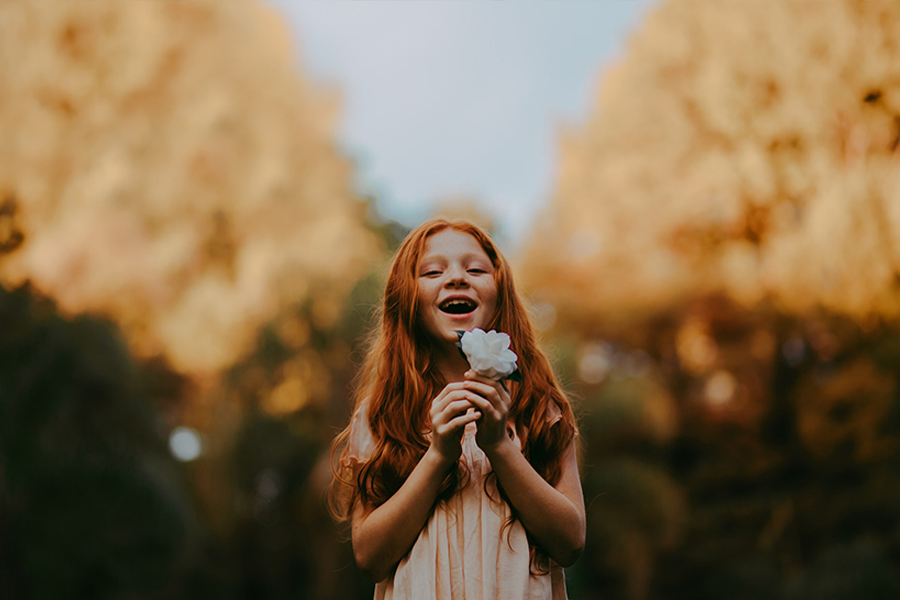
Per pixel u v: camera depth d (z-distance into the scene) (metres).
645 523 15.45
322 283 16.48
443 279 1.56
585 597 14.97
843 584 12.31
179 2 21.75
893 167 15.52
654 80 20.48
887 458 14.38
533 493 1.36
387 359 1.62
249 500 16.14
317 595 15.06
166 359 16.84
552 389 1.64
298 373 16.05
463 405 1.32
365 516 1.52
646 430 16.55
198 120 20.17
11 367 10.90
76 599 10.74
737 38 17.83
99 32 19.33
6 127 16.45
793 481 16.17
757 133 17.36
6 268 12.91
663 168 19.80
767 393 17.23
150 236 17.77
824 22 16.14
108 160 17.48
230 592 15.55
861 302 15.30
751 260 17.58
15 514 10.58
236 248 19.38
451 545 1.39
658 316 18.52
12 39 18.05
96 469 10.95
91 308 13.23
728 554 15.45
